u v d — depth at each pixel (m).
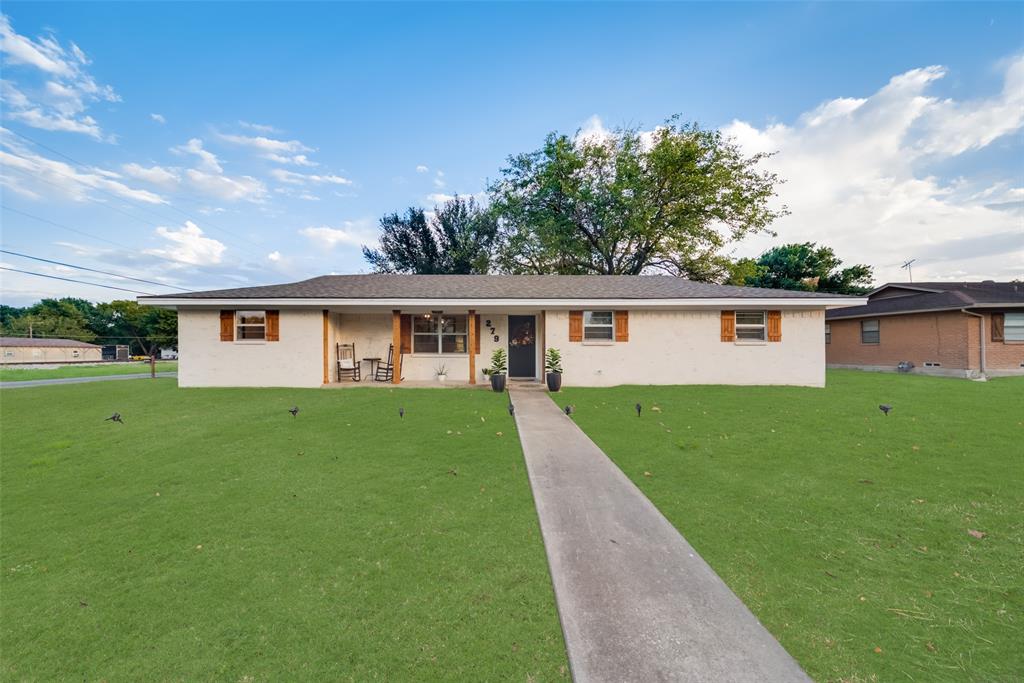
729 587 2.59
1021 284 18.30
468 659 2.02
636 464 5.05
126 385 12.70
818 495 4.02
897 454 5.26
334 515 3.69
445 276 15.56
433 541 3.22
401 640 2.16
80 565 2.92
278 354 11.92
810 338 11.79
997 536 3.18
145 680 1.92
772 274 26.36
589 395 10.20
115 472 4.80
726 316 11.98
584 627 2.23
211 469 4.90
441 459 5.28
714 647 2.07
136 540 3.27
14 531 3.43
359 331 13.66
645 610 2.38
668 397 9.77
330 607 2.44
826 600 2.44
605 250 23.69
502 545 3.16
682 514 3.66
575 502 3.95
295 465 5.04
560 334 12.08
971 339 13.91
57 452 5.56
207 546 3.17
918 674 1.87
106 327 56.00
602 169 23.38
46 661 2.04
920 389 10.60
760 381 11.88
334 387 11.65
